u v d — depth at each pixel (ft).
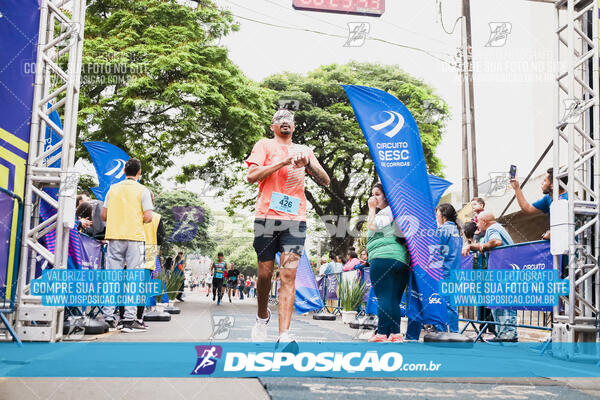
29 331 10.76
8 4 11.47
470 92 32.24
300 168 10.16
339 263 26.66
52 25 12.15
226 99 35.99
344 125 51.80
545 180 14.60
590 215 12.91
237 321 16.94
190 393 6.50
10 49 11.45
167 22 35.63
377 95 14.62
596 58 13.33
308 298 23.45
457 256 14.15
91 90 33.58
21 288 10.97
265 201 9.95
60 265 11.35
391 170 14.02
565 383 7.98
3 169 11.06
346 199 50.37
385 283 13.05
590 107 14.21
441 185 19.24
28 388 6.54
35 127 11.49
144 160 33.88
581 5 14.14
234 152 35.40
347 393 6.65
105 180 20.59
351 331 16.67
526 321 16.51
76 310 13.79
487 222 15.65
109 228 14.19
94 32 35.24
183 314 20.52
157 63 33.55
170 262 20.16
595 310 12.39
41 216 12.43
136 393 6.42
